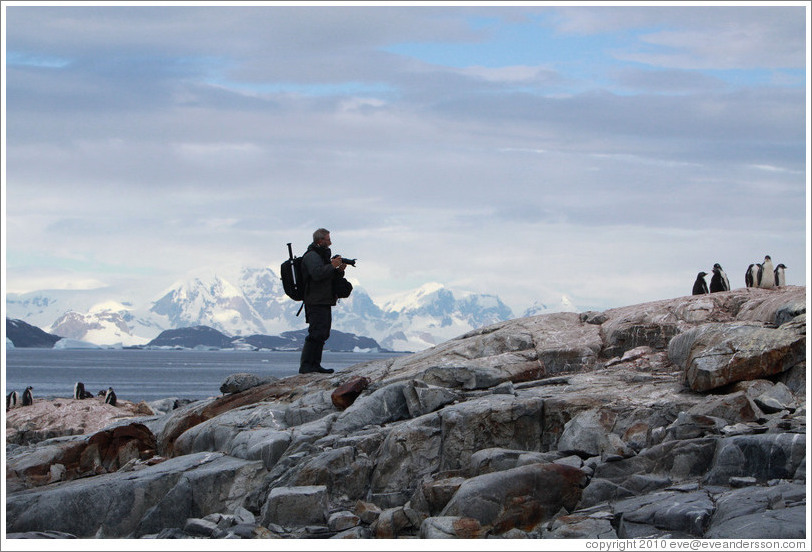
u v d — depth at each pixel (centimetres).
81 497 1128
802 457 956
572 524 931
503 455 1088
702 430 1083
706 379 1195
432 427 1196
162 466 1248
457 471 1117
